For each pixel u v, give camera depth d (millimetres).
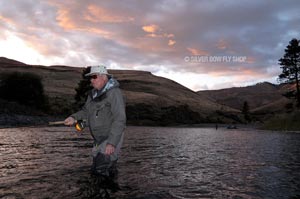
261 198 5289
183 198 5156
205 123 94688
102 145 6148
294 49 63344
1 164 8086
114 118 5902
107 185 5770
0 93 52531
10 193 5145
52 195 5043
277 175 7395
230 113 120000
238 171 7930
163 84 173625
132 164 8617
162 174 7223
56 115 57375
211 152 12898
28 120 41781
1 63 169625
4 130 25375
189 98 153625
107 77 6168
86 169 7316
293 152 13117
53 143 14531
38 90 56312
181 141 19906
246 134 33906
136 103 97312
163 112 91000
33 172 6941
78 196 5016
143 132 33250
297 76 63719
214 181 6602
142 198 5023
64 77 141625
